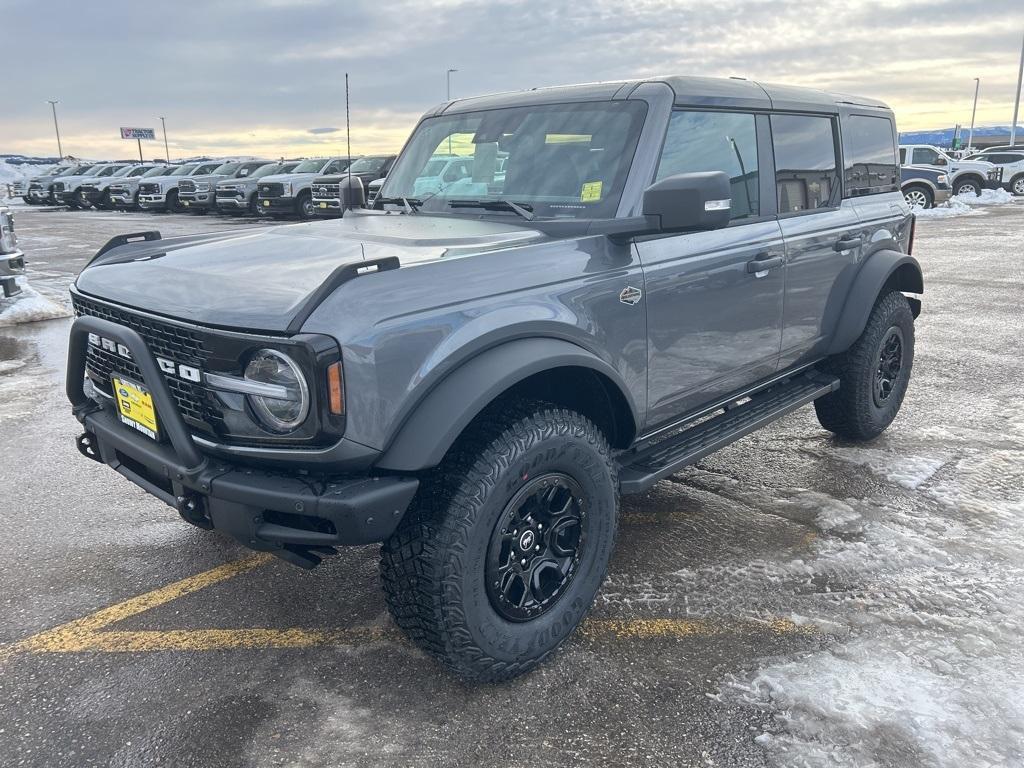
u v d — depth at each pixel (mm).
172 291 2633
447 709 2656
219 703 2697
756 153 3869
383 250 2844
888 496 4250
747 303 3729
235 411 2420
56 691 2764
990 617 3127
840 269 4418
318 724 2592
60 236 19859
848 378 4727
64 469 4789
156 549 3801
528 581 2760
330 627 3148
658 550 3707
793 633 3039
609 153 3279
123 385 2814
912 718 2553
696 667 2848
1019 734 2482
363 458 2350
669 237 3311
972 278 11422
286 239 3172
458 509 2482
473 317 2543
